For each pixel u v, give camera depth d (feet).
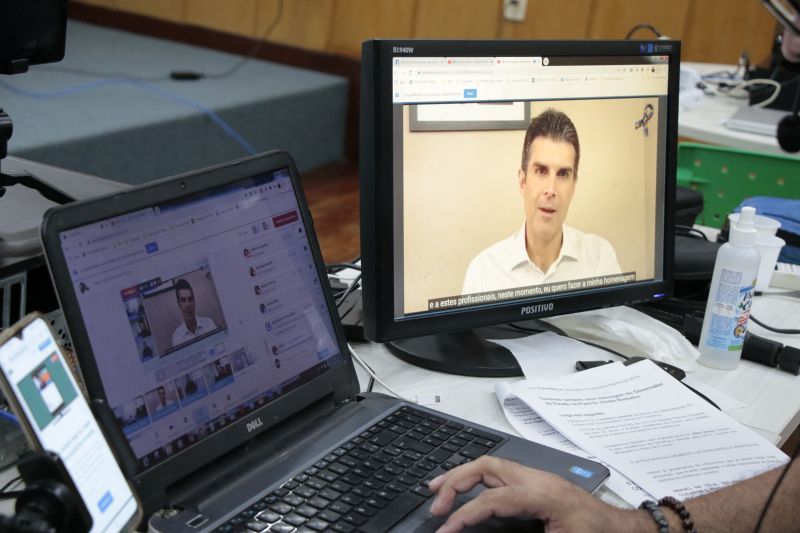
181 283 3.00
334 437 3.30
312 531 2.74
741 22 12.01
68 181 3.86
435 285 4.02
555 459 3.24
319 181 14.85
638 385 3.87
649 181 4.46
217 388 3.05
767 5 3.55
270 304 3.32
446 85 3.88
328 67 16.02
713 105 8.67
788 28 3.60
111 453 2.51
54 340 2.44
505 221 4.12
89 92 13.60
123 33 18.42
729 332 4.17
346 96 15.85
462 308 4.09
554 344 4.31
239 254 3.23
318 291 3.54
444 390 3.91
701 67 10.36
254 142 14.05
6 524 1.84
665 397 3.79
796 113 6.36
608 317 4.45
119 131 11.74
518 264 4.18
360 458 3.16
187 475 2.91
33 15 3.52
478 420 3.66
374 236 3.82
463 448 3.27
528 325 4.53
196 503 2.87
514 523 2.85
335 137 15.84
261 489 2.95
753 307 4.96
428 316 4.00
